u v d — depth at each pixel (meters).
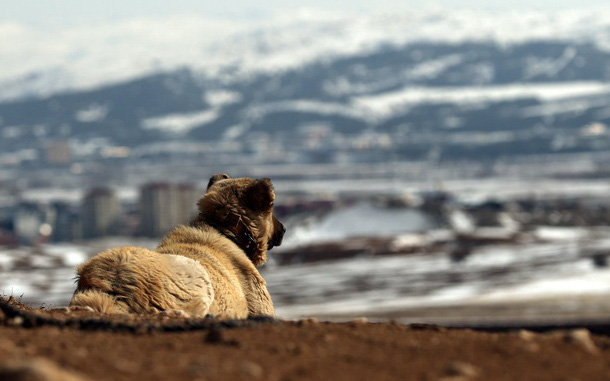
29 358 5.74
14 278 115.25
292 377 5.79
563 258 146.12
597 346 7.06
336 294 124.81
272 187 11.78
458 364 5.99
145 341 6.99
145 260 9.58
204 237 11.29
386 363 6.32
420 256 162.38
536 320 80.94
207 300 9.77
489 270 140.00
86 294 9.18
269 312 11.30
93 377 5.54
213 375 5.70
